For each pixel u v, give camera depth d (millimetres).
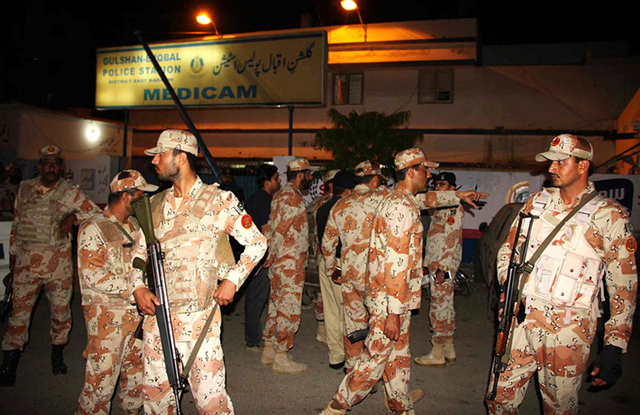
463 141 20297
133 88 13148
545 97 19719
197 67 12453
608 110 19250
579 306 2721
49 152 4383
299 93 11500
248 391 4281
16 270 4371
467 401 4168
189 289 2658
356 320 4027
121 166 12938
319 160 21422
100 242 3184
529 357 2895
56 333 4504
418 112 20562
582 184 2848
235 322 6527
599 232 2742
